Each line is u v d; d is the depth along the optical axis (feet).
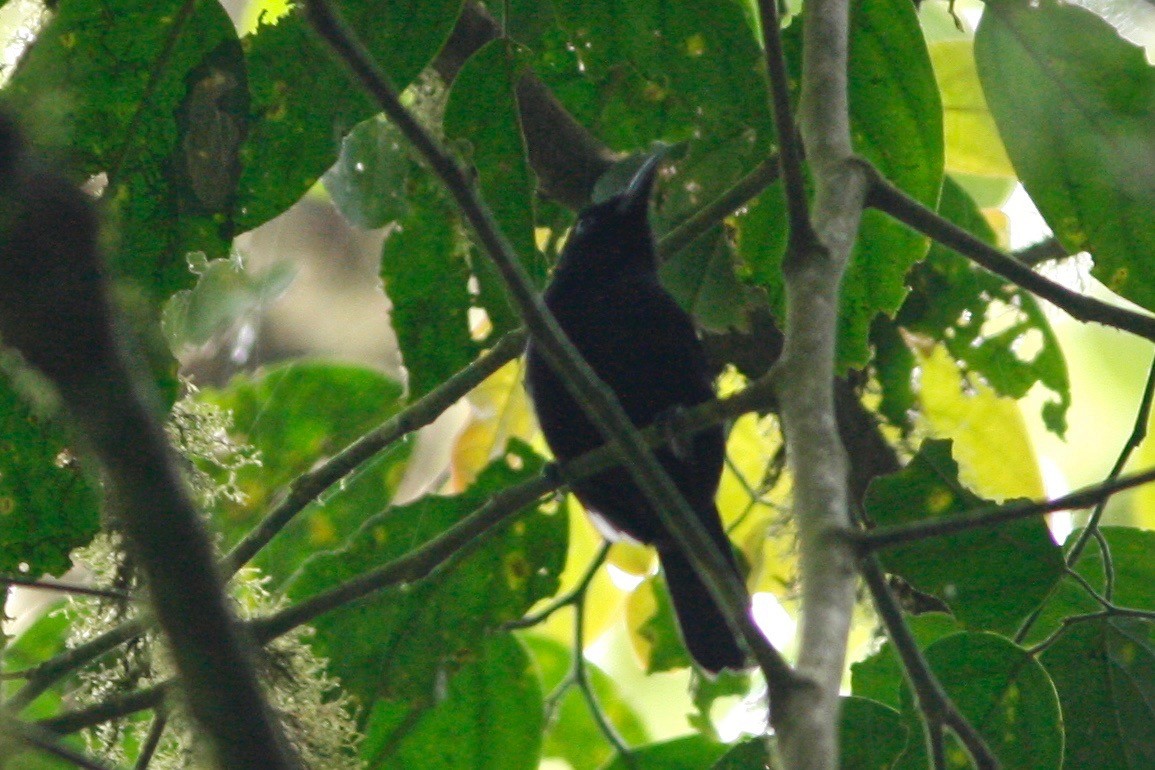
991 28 22.38
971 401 31.14
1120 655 21.49
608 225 30.50
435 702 26.84
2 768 11.17
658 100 25.46
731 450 33.88
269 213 21.48
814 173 19.99
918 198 24.06
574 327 29.66
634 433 16.58
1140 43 22.65
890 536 15.58
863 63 23.47
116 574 23.12
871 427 29.01
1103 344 40.78
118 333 6.47
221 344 39.11
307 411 29.89
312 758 22.65
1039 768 20.21
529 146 30.42
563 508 27.55
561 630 35.24
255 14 24.52
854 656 33.68
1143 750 21.40
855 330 25.03
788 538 31.99
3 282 6.14
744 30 22.52
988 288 30.09
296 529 29.73
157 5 20.21
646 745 27.63
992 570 20.25
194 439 24.20
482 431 33.99
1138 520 36.29
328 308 41.47
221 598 7.48
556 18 23.18
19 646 28.02
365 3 21.22
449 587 27.14
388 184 28.27
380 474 30.12
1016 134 22.57
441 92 28.22
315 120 21.44
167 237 20.94
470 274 24.53
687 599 28.35
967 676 20.35
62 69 20.18
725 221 27.89
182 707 8.29
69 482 21.17
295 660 23.22
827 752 13.03
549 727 31.01
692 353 29.43
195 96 20.74
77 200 6.25
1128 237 22.48
